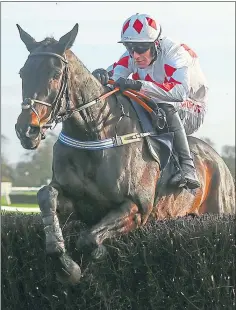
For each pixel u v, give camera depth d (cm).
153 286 533
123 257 535
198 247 532
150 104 562
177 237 534
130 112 551
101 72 557
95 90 527
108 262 541
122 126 540
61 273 502
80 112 518
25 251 588
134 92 559
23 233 592
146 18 570
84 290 555
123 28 575
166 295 537
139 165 542
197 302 529
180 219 562
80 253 545
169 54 576
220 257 532
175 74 570
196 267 528
